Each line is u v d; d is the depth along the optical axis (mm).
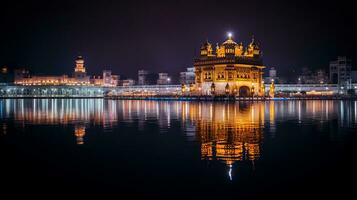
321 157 21797
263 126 38156
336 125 39312
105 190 15875
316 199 14625
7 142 28094
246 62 136250
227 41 138500
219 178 17484
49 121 46031
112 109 73312
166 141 28047
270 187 16078
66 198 14867
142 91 195000
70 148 25344
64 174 18344
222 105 86188
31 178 17672
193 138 29547
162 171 18812
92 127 38594
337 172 18375
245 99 122688
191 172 18562
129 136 31156
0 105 93062
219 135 31188
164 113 58938
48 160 21453
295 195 15078
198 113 57938
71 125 40875
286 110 65688
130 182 16969
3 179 17531
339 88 169375
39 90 198250
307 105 86375
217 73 135250
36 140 29094
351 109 69375
